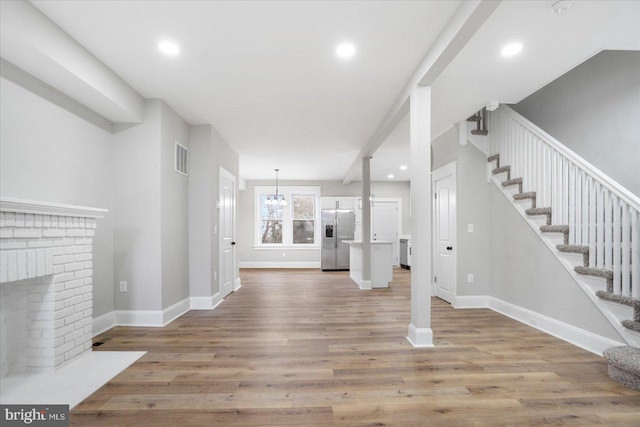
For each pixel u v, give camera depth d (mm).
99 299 3363
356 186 9625
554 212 3398
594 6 2094
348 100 3650
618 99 3490
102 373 2391
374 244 6105
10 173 2371
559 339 3162
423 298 2965
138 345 2984
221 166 5020
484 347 2939
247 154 6223
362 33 2406
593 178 2959
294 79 3146
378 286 6098
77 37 2455
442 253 5008
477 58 2771
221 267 4988
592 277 2883
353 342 3078
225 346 2969
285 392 2129
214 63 2844
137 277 3582
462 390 2158
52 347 2395
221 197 5004
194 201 4441
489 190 4539
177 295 4051
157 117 3590
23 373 2377
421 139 2959
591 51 2678
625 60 3420
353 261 7148
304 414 1881
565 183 3271
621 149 3461
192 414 1876
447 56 2428
